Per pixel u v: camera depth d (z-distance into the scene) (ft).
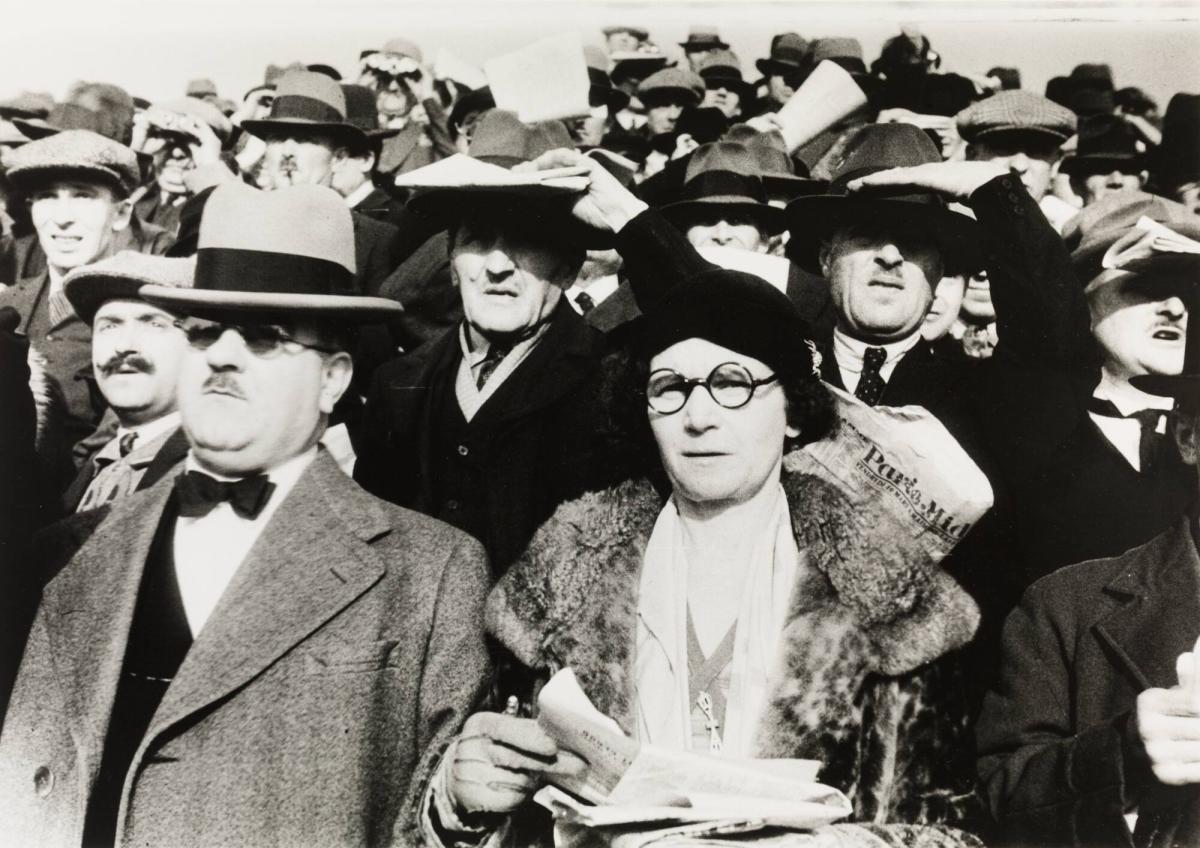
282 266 12.52
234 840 11.66
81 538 12.73
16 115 14.12
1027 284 12.76
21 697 12.32
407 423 12.67
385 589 12.11
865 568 11.55
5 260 13.70
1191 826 11.24
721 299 11.91
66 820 12.00
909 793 10.95
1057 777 11.19
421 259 12.97
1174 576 12.10
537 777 10.84
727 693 11.44
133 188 13.89
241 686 11.87
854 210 12.98
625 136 13.55
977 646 11.81
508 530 12.28
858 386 12.73
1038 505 12.41
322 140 13.70
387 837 11.67
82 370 13.29
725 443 11.84
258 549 12.26
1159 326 12.91
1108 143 13.46
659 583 11.82
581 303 12.79
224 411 12.61
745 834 10.37
